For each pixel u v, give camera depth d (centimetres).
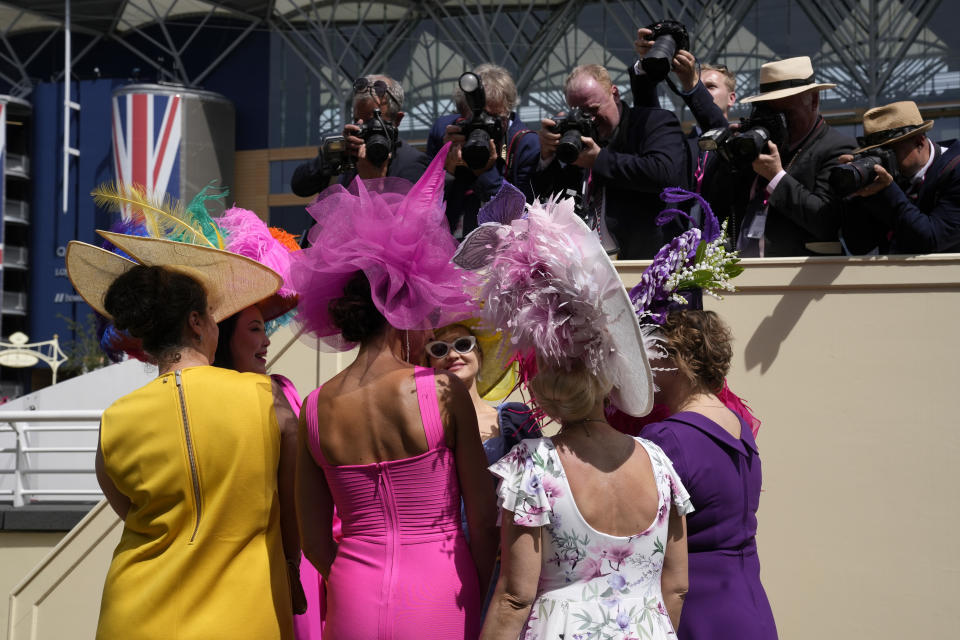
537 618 193
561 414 200
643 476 199
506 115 379
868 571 298
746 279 315
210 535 208
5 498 543
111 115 2700
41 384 2744
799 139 342
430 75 2400
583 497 193
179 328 224
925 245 305
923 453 297
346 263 210
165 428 210
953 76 1856
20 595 379
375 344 214
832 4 1941
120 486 213
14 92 2931
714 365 229
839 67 1942
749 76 2008
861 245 342
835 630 298
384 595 198
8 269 2736
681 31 360
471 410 210
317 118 2592
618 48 2228
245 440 212
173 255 245
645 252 353
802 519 304
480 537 208
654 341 228
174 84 2597
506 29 2327
